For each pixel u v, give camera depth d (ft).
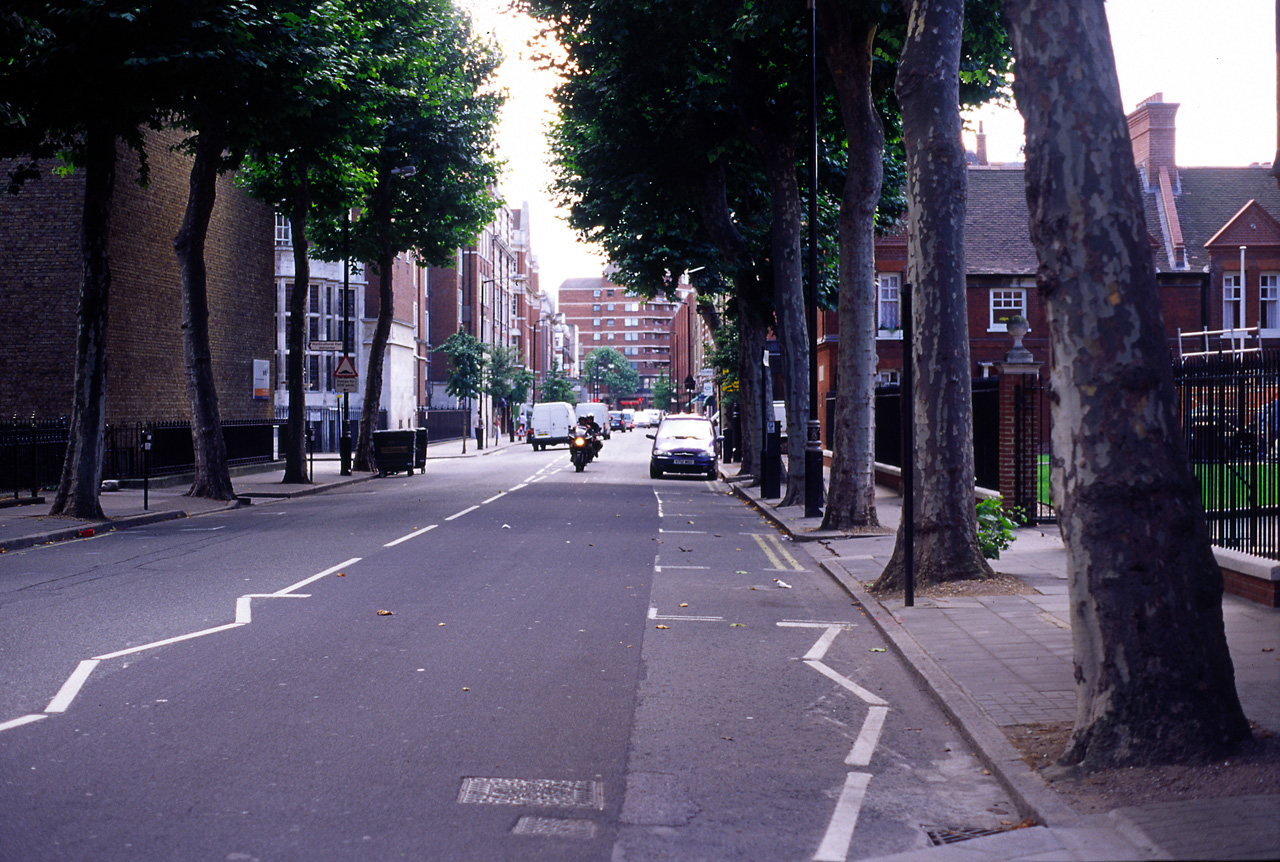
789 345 73.87
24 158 91.04
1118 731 17.07
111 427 91.25
